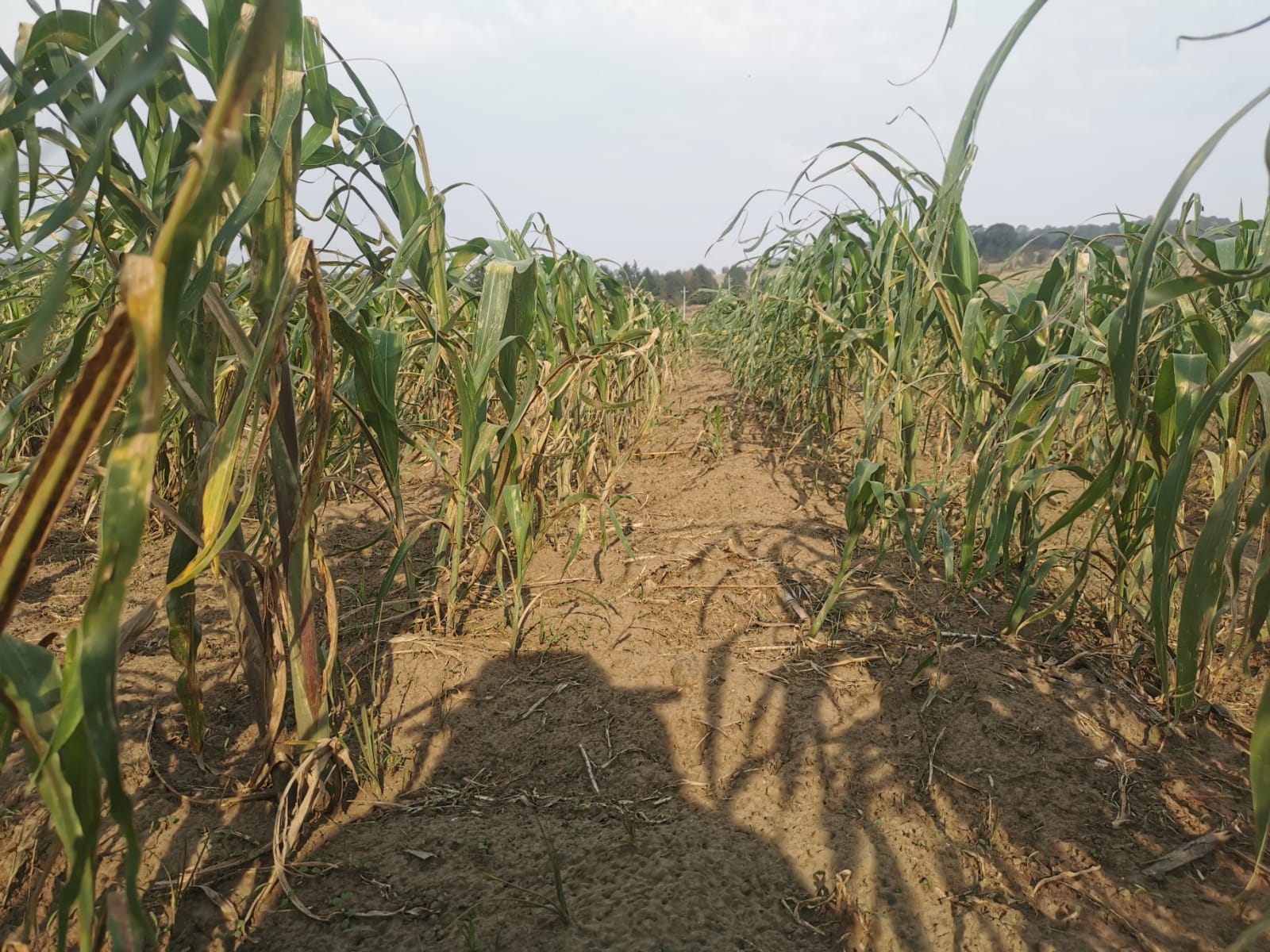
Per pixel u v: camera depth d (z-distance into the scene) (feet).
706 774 5.16
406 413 8.80
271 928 3.89
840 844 4.49
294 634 4.24
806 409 13.61
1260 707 2.21
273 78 3.16
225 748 5.25
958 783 4.96
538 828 4.62
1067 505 9.55
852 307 11.05
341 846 4.45
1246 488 5.59
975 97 3.04
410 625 6.96
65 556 8.71
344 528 9.59
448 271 7.57
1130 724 5.48
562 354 8.63
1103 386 5.97
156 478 9.01
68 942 3.79
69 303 8.43
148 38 1.40
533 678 6.21
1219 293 6.59
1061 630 6.53
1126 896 4.11
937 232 3.58
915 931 3.92
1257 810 2.23
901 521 6.11
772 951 3.78
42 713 2.18
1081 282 6.11
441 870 4.26
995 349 7.06
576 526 9.38
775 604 7.39
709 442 13.35
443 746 5.40
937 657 6.31
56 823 2.12
